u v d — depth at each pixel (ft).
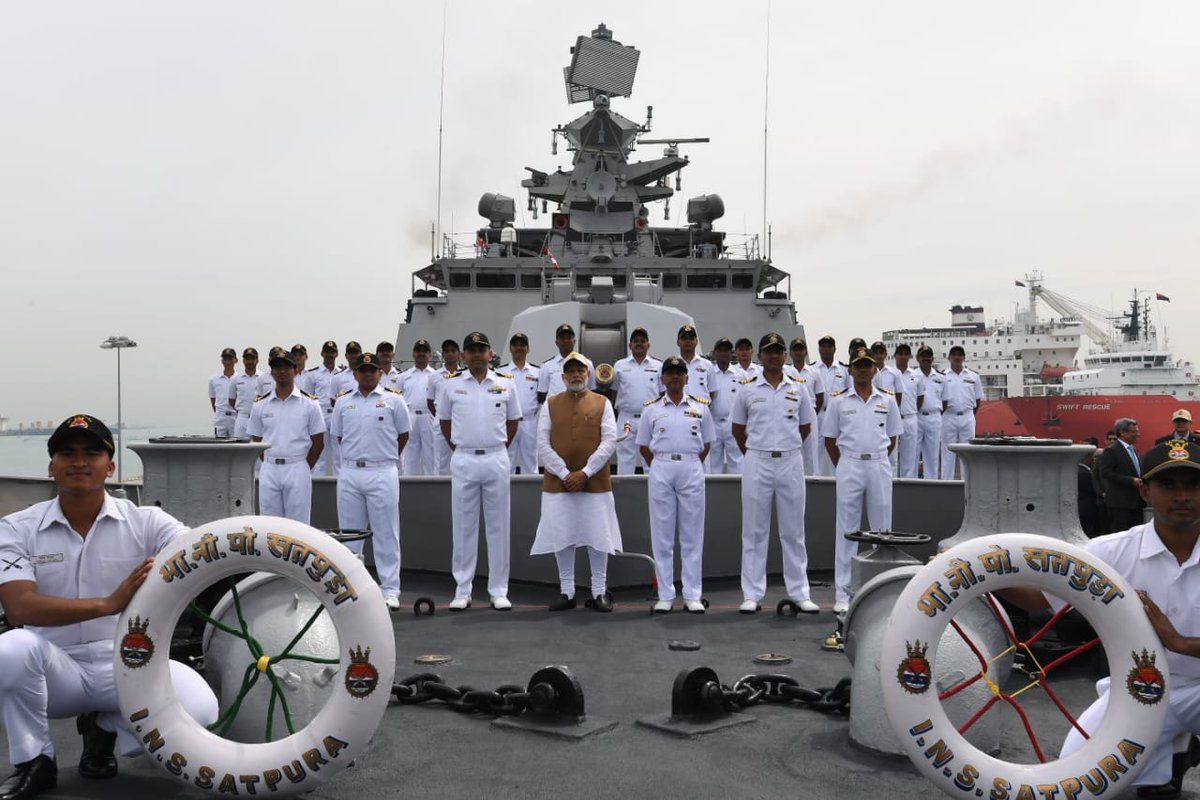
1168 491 9.24
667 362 20.61
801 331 40.47
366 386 21.27
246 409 35.99
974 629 11.12
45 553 10.04
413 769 10.53
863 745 11.16
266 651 10.94
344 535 16.10
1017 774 8.64
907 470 36.76
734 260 40.75
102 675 10.11
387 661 9.18
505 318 40.24
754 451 20.34
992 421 100.83
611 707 13.05
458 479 20.92
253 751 9.23
